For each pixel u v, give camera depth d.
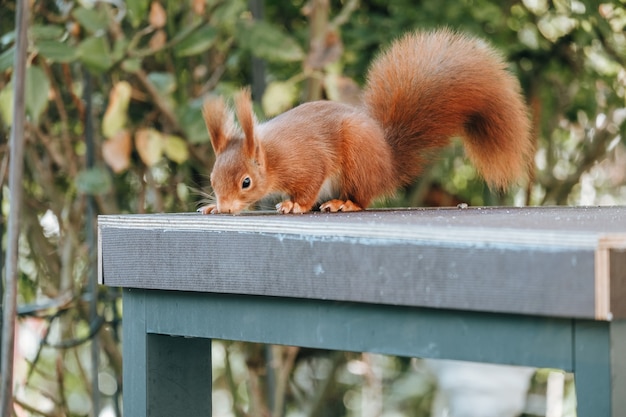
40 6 7.34
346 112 5.27
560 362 2.75
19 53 5.59
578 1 8.11
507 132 5.27
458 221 3.35
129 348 3.93
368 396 9.38
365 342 3.16
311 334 3.30
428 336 3.00
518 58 8.48
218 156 5.39
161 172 8.42
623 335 2.72
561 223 3.22
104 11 6.87
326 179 5.18
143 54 6.95
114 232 3.85
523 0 8.49
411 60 5.48
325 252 3.17
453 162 8.80
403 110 5.42
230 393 9.23
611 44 8.30
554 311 2.65
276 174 5.16
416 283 2.93
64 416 7.79
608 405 2.69
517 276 2.72
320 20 7.35
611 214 4.12
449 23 8.09
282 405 7.78
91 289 7.24
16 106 5.55
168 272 3.66
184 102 7.95
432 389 9.31
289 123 5.27
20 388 7.96
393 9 8.40
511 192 8.65
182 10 8.05
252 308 3.49
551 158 8.84
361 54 8.36
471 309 2.83
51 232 8.29
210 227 3.52
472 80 5.34
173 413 3.98
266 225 3.35
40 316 7.59
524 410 8.84
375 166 5.08
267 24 7.05
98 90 8.26
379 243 3.02
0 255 7.11
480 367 8.33
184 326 3.72
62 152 7.97
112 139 6.88
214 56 8.20
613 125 8.75
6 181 7.78
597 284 2.58
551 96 8.79
